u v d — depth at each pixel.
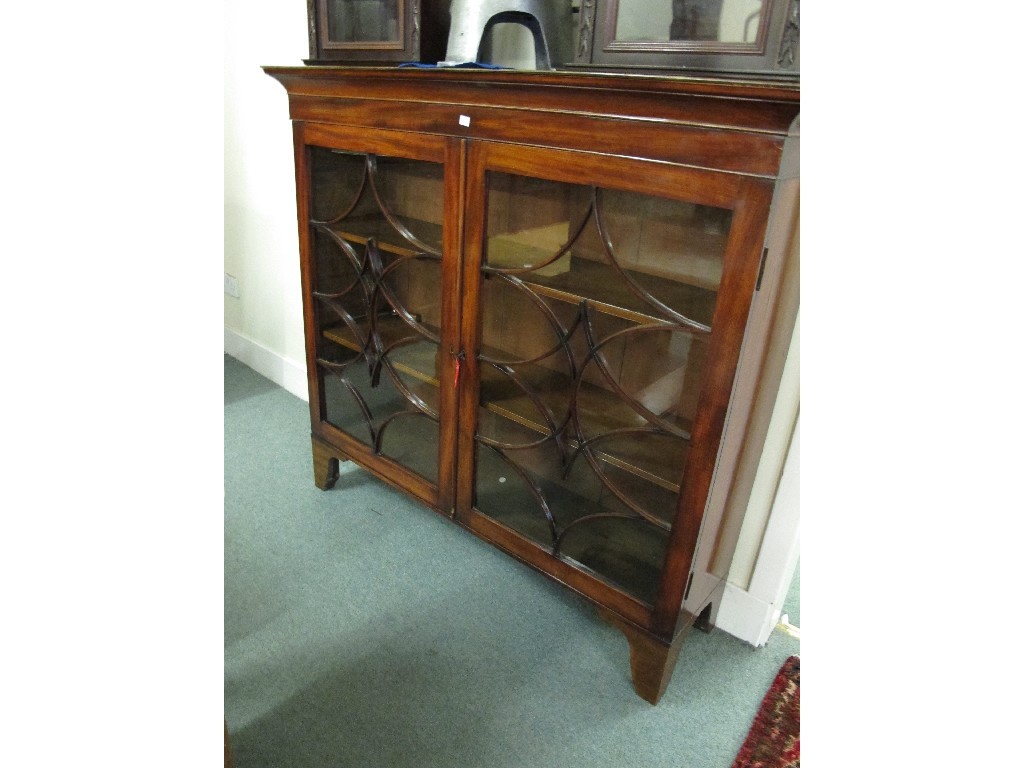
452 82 1.04
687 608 1.14
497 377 1.23
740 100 0.77
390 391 1.46
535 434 1.22
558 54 1.19
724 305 0.89
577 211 0.99
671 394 1.00
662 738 1.14
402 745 1.10
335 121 1.28
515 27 1.39
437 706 1.17
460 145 1.09
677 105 0.83
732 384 0.92
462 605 1.41
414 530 1.64
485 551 1.58
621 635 1.35
